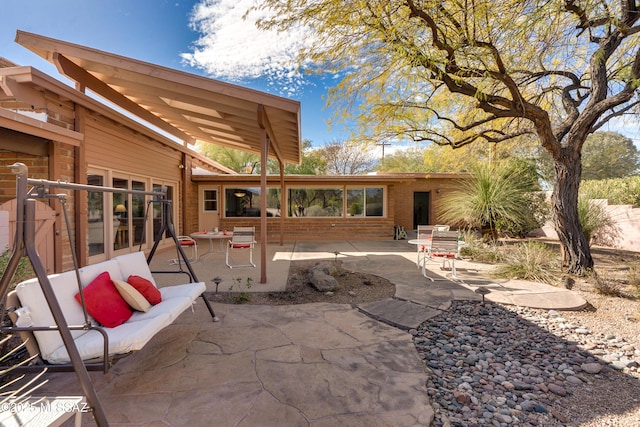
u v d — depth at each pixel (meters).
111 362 2.06
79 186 2.07
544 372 2.64
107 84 5.95
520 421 2.04
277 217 11.81
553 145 5.44
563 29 4.70
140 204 7.59
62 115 5.01
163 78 4.49
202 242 10.98
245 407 2.06
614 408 2.17
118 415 1.97
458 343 3.14
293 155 9.06
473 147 8.38
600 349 3.04
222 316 3.73
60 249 4.89
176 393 2.21
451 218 9.55
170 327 3.38
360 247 9.69
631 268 5.38
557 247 9.10
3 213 3.42
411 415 2.01
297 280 5.50
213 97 4.77
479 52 5.02
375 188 11.86
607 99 4.95
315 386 2.31
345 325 3.49
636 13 4.65
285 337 3.15
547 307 4.04
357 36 5.16
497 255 7.12
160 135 7.96
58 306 1.63
